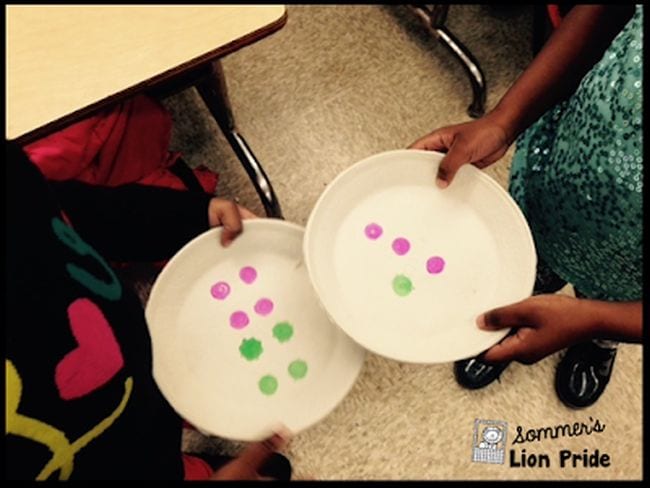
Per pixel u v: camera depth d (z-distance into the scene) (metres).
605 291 0.87
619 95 0.64
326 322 0.74
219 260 0.75
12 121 0.68
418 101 1.47
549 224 0.85
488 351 0.72
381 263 0.70
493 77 1.51
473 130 0.77
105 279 0.56
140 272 1.26
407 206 0.72
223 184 1.36
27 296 0.45
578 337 0.68
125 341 0.56
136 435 0.58
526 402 1.21
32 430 0.44
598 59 0.75
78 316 0.49
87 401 0.49
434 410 1.19
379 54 1.52
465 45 1.54
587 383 1.18
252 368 0.72
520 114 0.78
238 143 1.24
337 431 1.17
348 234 0.71
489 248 0.70
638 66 0.62
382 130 1.44
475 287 0.69
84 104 0.70
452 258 0.70
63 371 0.47
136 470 0.58
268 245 0.76
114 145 0.96
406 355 0.64
